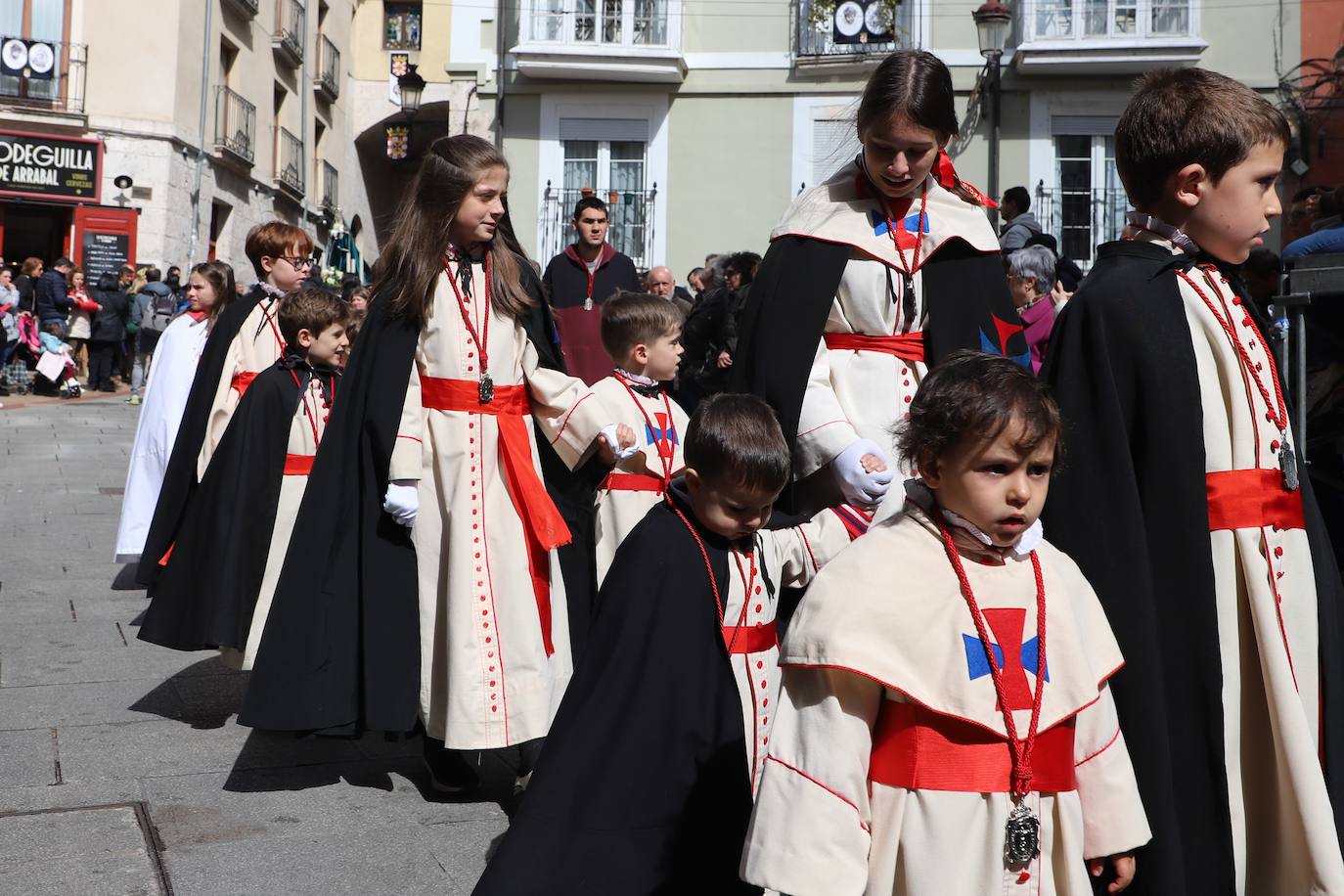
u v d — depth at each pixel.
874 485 3.21
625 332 4.60
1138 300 2.59
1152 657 2.47
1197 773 2.49
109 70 22.44
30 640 6.00
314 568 4.07
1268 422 2.62
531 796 2.64
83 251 22.28
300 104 28.30
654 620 2.75
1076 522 2.56
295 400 5.15
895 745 2.14
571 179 17.08
